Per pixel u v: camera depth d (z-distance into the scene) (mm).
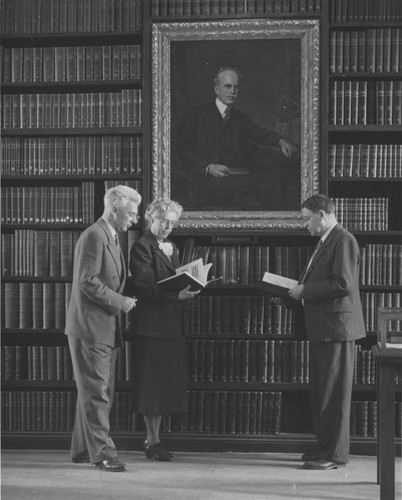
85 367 6238
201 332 7047
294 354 6969
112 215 6398
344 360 6352
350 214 6973
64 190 7168
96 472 6266
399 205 7273
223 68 7195
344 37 7031
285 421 7242
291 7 7082
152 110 7195
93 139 7195
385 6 7008
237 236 7156
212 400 7027
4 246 7188
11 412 7145
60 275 7160
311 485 5879
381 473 5156
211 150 7215
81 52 7227
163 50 7191
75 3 7227
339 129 7008
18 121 7246
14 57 7270
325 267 6398
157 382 6570
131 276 7027
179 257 7375
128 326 7098
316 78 7055
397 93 6977
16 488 5777
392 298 6926
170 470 6340
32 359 7145
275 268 6992
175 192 7223
